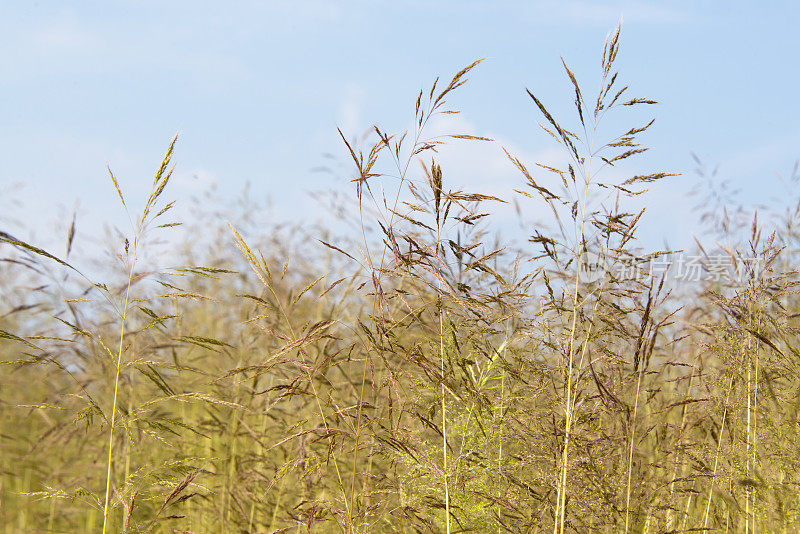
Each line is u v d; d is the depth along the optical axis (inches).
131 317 130.8
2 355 172.9
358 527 105.3
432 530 108.0
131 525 115.0
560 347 108.7
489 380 120.9
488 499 110.0
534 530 108.7
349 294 124.9
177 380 149.8
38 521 155.1
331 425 111.4
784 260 151.9
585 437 110.0
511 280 115.7
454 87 103.9
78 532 151.6
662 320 114.3
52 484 156.9
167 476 118.5
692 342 141.3
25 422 179.5
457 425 116.5
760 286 136.7
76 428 146.4
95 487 154.9
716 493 122.3
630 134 107.7
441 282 102.0
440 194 103.3
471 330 109.3
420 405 111.6
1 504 157.6
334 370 132.1
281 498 149.3
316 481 124.2
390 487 114.4
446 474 105.8
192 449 159.2
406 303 103.9
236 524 145.7
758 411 128.2
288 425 142.1
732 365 132.3
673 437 127.0
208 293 165.6
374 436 106.7
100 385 138.1
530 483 110.0
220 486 152.8
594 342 110.6
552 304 110.0
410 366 107.3
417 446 110.9
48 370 142.2
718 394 131.8
